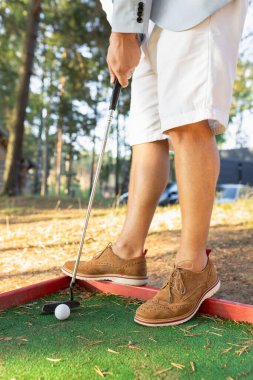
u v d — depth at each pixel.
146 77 1.97
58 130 23.34
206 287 1.72
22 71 12.58
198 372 1.23
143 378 1.19
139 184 1.98
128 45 1.64
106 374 1.21
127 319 1.68
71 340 1.46
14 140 12.63
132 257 2.00
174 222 4.75
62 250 3.44
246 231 3.96
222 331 1.55
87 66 13.12
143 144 1.98
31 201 10.16
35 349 1.39
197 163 1.62
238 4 1.61
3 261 3.04
